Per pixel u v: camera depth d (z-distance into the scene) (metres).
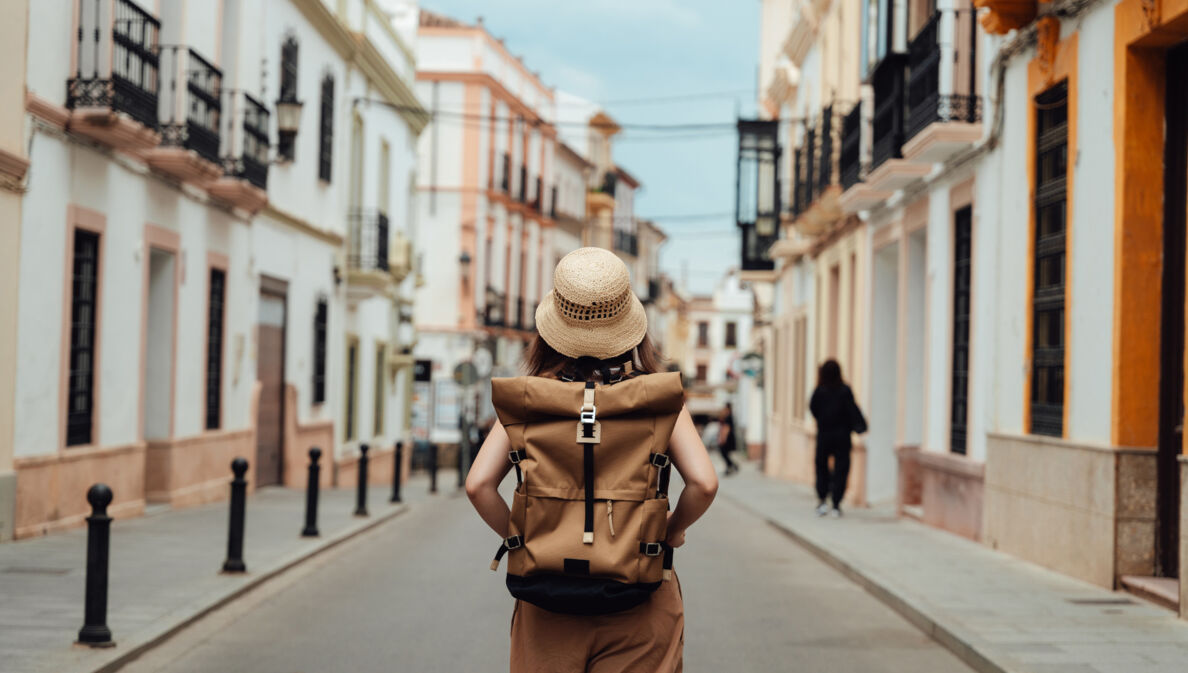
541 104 55.69
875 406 20.09
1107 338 9.99
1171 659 7.36
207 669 7.50
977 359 13.76
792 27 29.81
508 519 3.73
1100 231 10.18
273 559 12.13
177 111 16.64
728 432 32.78
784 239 29.73
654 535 3.57
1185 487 8.52
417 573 11.84
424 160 46.38
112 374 15.11
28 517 12.70
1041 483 11.40
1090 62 10.47
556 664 3.69
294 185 23.14
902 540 13.99
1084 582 10.37
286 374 23.38
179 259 17.30
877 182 17.12
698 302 105.94
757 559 13.22
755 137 31.66
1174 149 9.69
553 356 3.92
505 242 50.78
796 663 7.81
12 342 12.34
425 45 46.50
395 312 33.69
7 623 8.21
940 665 7.79
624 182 74.62
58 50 13.24
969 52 14.18
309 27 23.83
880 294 20.16
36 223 12.83
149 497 17.06
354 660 7.77
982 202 13.66
